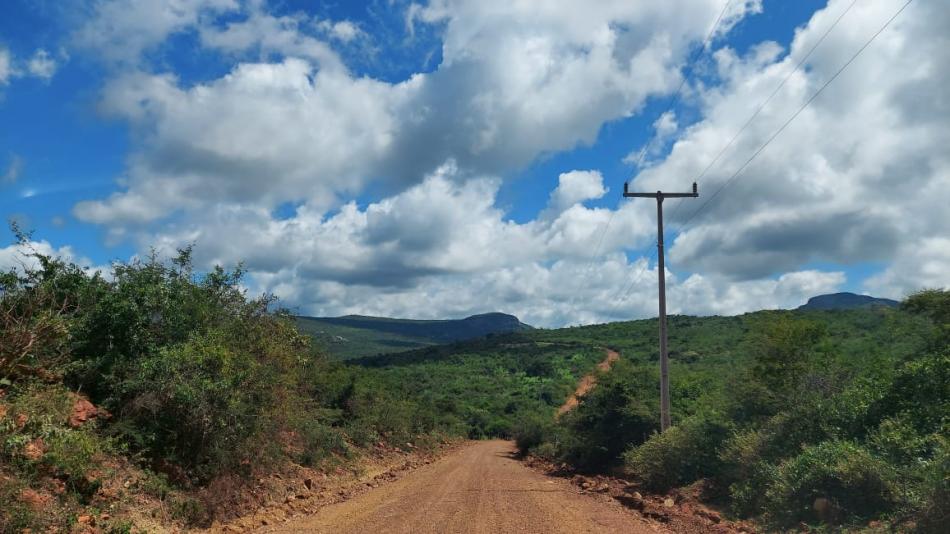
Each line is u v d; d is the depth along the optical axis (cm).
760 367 1762
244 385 1520
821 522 1039
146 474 1203
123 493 1103
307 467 2172
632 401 2664
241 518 1346
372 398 3897
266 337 1816
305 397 2412
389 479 2359
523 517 1313
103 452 1151
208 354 1409
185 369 1373
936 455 994
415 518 1309
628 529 1166
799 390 1577
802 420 1429
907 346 1545
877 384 1391
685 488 1673
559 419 3503
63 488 983
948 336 1391
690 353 4828
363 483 2183
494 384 9450
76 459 1016
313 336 2508
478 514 1357
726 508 1405
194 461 1373
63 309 1242
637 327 11319
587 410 2828
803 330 1728
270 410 1670
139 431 1280
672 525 1206
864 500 1025
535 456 4062
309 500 1677
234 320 1741
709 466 1709
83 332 1338
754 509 1298
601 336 11600
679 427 1925
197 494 1295
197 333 1510
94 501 1030
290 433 2242
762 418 1658
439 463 3341
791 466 1182
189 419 1352
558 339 12500
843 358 1684
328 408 3177
